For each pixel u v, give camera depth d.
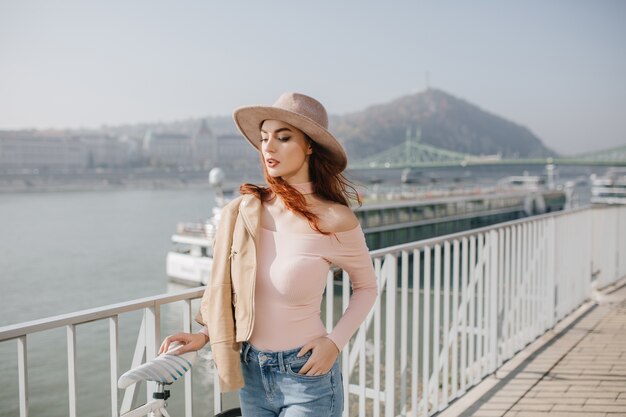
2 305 33.34
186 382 2.49
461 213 49.69
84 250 52.50
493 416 4.12
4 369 19.61
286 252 1.97
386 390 3.75
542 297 6.26
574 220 7.28
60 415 15.92
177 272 36.03
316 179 2.11
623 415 4.10
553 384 4.72
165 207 99.44
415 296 3.99
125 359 19.09
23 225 71.69
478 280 4.84
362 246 2.08
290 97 2.03
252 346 2.01
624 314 6.99
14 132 195.50
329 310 3.24
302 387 1.98
